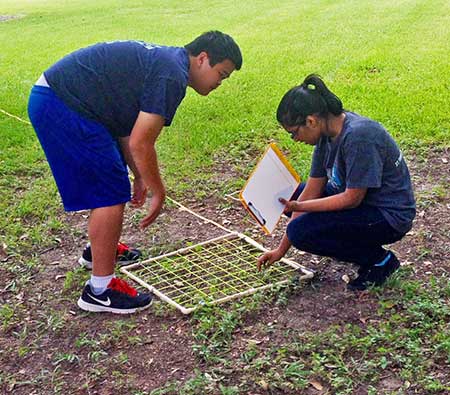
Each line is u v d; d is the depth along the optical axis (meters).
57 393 3.54
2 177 6.45
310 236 4.12
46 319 4.17
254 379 3.50
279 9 17.11
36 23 17.33
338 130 3.92
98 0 21.67
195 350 3.76
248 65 10.70
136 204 4.61
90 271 4.71
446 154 6.55
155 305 4.22
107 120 3.90
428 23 13.58
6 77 10.64
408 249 4.79
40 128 3.90
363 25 13.91
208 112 8.12
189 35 14.02
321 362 3.57
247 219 5.43
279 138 7.12
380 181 3.88
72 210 4.02
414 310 3.96
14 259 4.93
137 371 3.66
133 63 3.83
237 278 4.51
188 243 5.05
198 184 6.11
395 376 3.48
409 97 8.26
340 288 4.30
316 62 10.63
